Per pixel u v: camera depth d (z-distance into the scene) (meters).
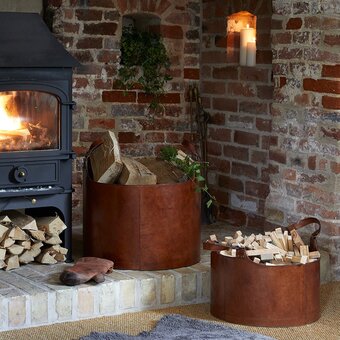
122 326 4.00
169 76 5.19
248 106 5.02
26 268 4.28
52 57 4.22
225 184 5.21
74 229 4.97
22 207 4.26
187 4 5.21
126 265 4.28
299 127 4.65
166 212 4.27
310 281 4.08
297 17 4.62
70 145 4.31
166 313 4.15
